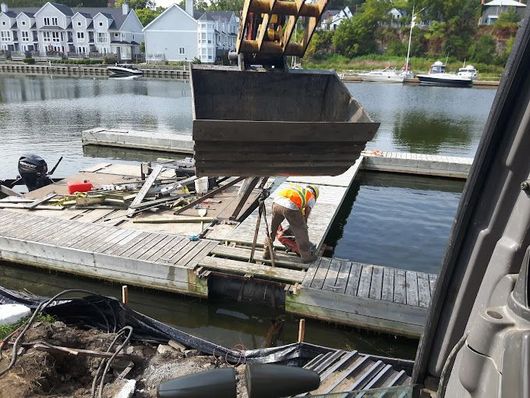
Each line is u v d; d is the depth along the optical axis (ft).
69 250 22.72
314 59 199.93
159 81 146.30
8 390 12.53
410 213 35.06
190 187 33.14
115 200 29.27
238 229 25.21
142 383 14.19
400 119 78.38
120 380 14.05
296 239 21.39
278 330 20.40
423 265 26.71
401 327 18.66
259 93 18.04
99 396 13.00
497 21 174.19
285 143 14.15
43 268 23.59
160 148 54.80
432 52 186.80
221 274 21.12
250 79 17.81
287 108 18.31
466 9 181.16
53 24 203.00
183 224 27.12
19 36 206.80
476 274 4.56
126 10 206.69
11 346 14.33
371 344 19.24
